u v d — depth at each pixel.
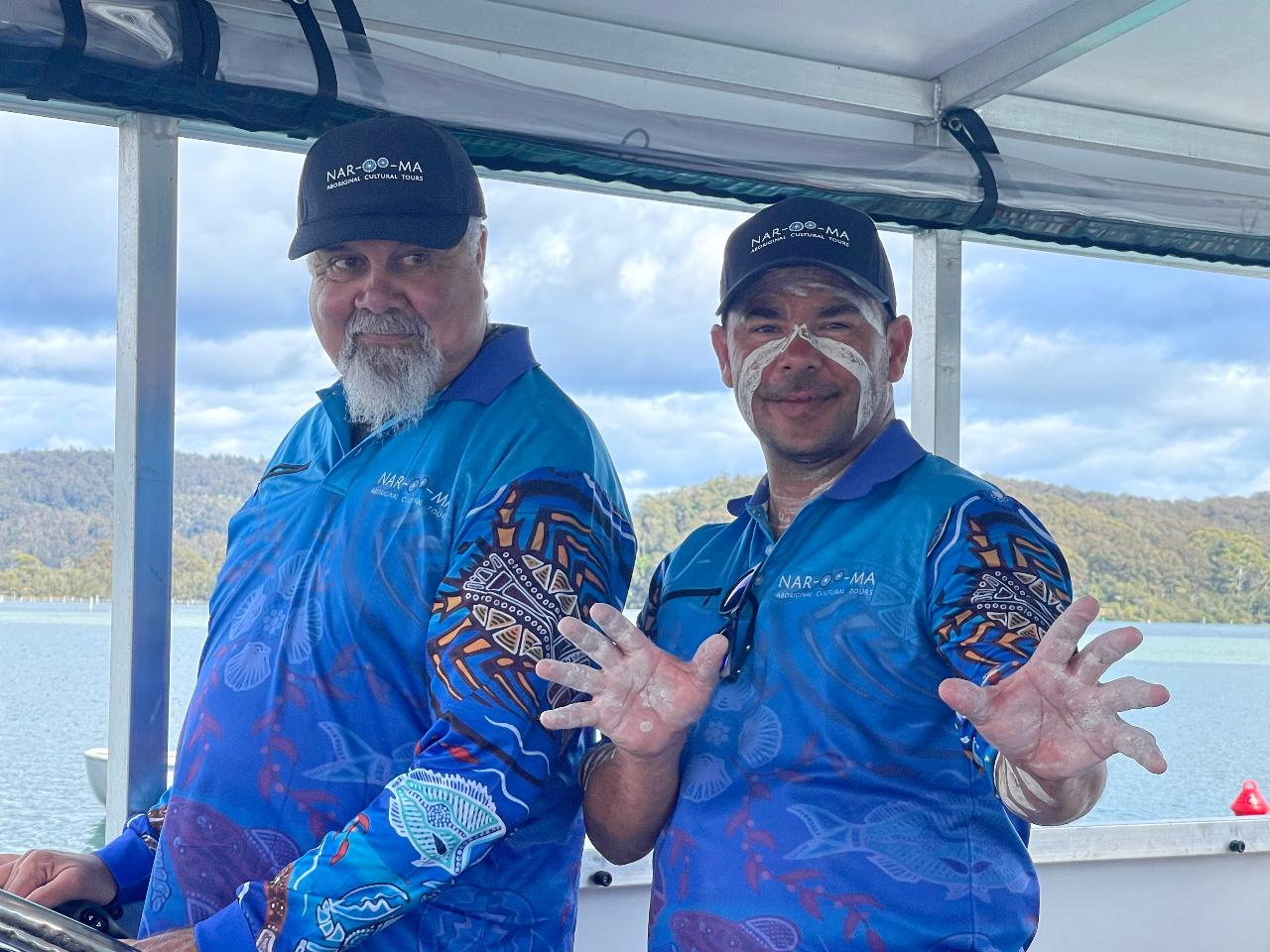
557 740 1.40
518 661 1.36
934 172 2.43
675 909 1.55
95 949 1.17
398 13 2.13
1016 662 1.24
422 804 1.30
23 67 1.78
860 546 1.55
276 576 1.54
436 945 1.38
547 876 1.51
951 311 2.67
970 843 1.47
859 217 1.70
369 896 1.28
